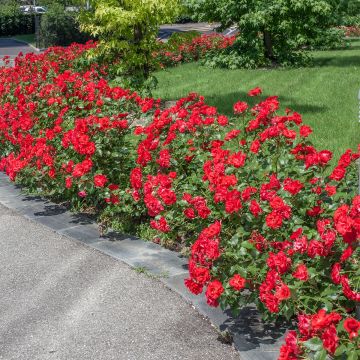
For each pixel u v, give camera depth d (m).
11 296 3.51
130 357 2.82
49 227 4.61
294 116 4.13
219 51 15.83
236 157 3.53
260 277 2.92
